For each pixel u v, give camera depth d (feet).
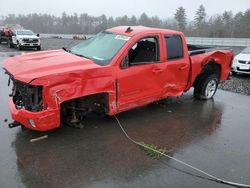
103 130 20.29
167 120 22.74
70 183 14.33
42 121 16.97
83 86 18.03
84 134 19.54
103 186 14.19
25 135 19.03
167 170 15.72
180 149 18.12
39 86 17.02
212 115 24.34
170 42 23.21
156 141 19.06
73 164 15.94
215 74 28.71
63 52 21.25
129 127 21.03
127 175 15.12
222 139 19.79
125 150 17.66
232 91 32.99
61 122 19.49
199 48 29.32
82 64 18.60
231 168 16.20
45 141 18.35
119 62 19.79
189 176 15.25
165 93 23.40
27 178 14.60
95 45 22.34
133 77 20.56
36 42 78.89
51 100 16.96
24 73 17.13
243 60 43.29
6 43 98.07
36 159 16.30
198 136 20.10
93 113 22.74
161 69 22.36
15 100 19.08
